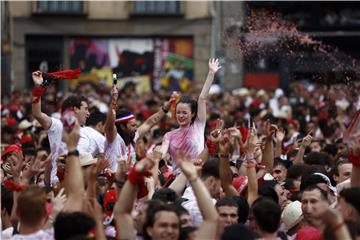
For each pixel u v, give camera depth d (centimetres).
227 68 6438
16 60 6969
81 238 1433
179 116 2106
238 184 1997
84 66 7106
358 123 1781
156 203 1534
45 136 2808
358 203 1608
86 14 7088
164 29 7162
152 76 7112
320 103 4531
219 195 1895
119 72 7106
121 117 2220
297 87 5259
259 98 5238
